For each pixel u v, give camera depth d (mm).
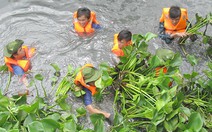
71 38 5973
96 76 4727
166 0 6676
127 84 4891
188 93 4883
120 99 4934
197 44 5828
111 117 4676
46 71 5465
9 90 5219
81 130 3861
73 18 6289
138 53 4980
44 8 6590
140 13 6422
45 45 5887
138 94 4609
